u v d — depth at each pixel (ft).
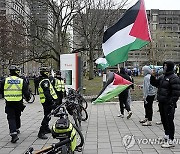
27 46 102.68
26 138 26.32
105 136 26.68
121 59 33.40
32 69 205.57
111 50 33.35
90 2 100.83
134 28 32.63
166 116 22.53
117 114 40.40
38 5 92.07
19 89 25.54
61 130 17.15
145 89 31.30
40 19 96.07
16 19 105.81
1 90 25.79
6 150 22.43
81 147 21.22
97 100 32.99
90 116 38.70
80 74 52.06
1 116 39.65
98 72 193.57
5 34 101.86
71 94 33.47
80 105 33.53
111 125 32.17
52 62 149.18
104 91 32.53
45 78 26.48
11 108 25.30
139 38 32.55
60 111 18.81
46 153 15.37
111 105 50.44
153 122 33.76
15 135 24.63
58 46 94.63
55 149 15.30
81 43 115.85
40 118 37.63
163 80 22.80
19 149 22.68
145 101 31.55
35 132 28.94
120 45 33.09
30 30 93.91
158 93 23.18
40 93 26.21
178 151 21.43
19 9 110.63
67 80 51.37
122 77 33.86
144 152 21.30
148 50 194.39
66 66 51.47
